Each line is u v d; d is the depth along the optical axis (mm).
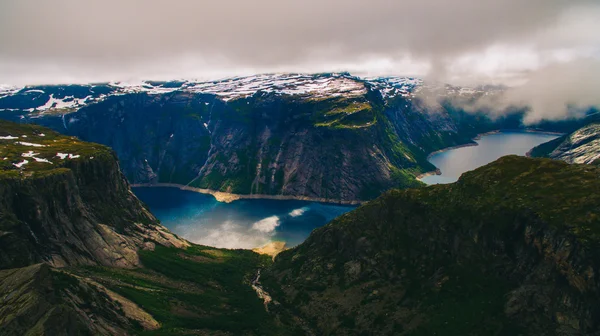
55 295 139375
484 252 195250
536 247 176375
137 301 191000
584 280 153875
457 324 176875
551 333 155000
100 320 150000
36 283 136125
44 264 146875
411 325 188125
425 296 198625
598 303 148125
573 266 158750
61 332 118375
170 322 184750
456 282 194875
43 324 115125
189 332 182375
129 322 165250
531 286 170500
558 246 167250
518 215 189000
